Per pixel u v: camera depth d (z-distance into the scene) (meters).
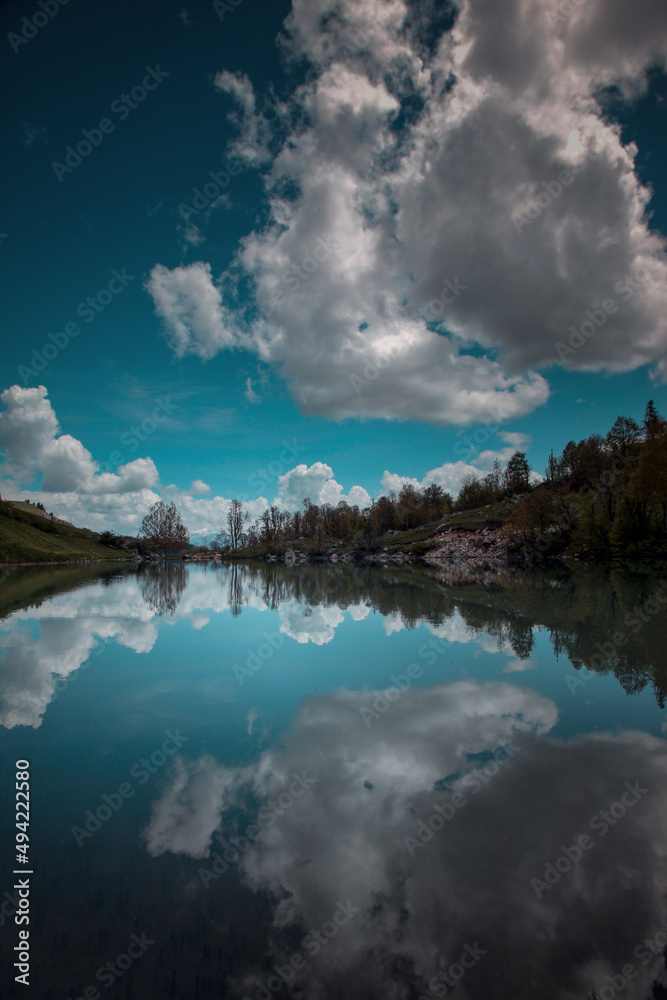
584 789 6.66
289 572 63.88
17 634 18.30
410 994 3.58
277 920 4.39
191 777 7.16
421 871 5.01
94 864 5.18
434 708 9.98
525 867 5.04
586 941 4.11
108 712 9.99
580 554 64.56
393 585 38.81
